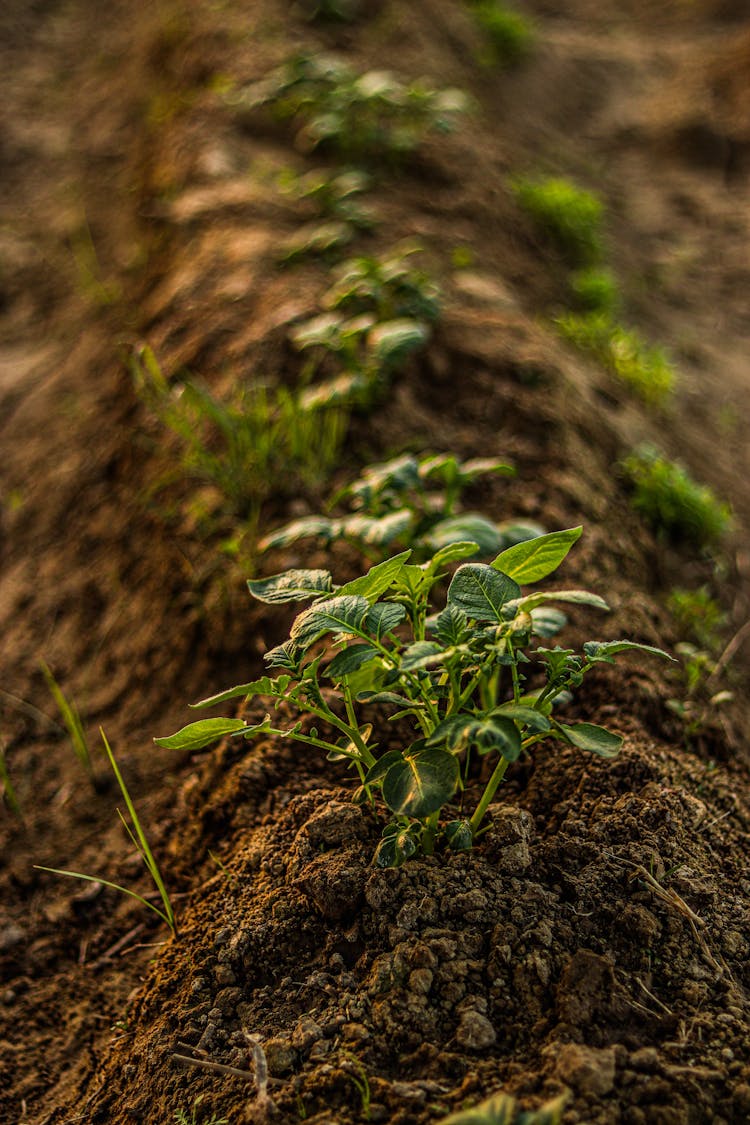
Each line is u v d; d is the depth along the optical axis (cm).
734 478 154
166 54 246
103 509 139
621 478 132
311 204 175
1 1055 95
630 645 87
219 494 126
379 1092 81
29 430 162
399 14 254
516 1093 80
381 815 93
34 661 128
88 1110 89
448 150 200
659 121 275
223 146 193
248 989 89
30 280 200
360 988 86
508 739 81
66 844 110
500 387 133
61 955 102
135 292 177
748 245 230
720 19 332
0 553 144
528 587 115
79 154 237
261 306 145
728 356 191
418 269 158
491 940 86
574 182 243
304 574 91
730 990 85
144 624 124
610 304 189
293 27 238
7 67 278
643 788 96
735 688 117
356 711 104
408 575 90
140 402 145
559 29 337
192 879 101
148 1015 91
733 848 95
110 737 118
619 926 87
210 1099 84
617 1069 80
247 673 114
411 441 127
